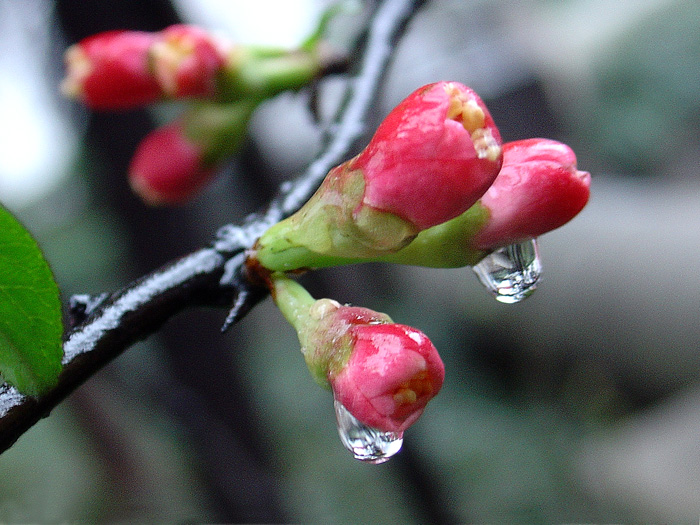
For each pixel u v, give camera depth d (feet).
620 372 1.99
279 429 1.94
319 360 0.47
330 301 0.48
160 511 1.53
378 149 0.45
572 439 1.89
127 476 1.60
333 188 0.47
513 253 0.50
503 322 2.23
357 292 1.34
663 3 2.87
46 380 0.45
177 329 0.95
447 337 2.40
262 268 0.49
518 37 2.89
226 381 0.99
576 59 2.93
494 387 2.28
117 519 1.60
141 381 1.09
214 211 0.98
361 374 0.46
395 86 2.46
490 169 0.45
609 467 1.73
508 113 2.84
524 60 2.83
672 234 2.00
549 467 1.79
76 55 0.60
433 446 1.85
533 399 2.12
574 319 2.07
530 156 0.48
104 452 1.59
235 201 1.00
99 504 1.63
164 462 1.61
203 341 0.97
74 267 1.92
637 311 1.95
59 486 1.71
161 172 0.64
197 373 0.97
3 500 1.69
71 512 1.63
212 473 0.99
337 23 0.70
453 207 0.45
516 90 2.83
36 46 0.99
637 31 2.85
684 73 2.78
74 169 1.63
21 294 0.44
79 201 1.94
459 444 1.94
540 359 2.16
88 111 0.88
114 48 0.59
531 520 1.65
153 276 0.49
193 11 1.10
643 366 1.95
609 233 2.10
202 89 0.60
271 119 2.18
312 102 0.62
